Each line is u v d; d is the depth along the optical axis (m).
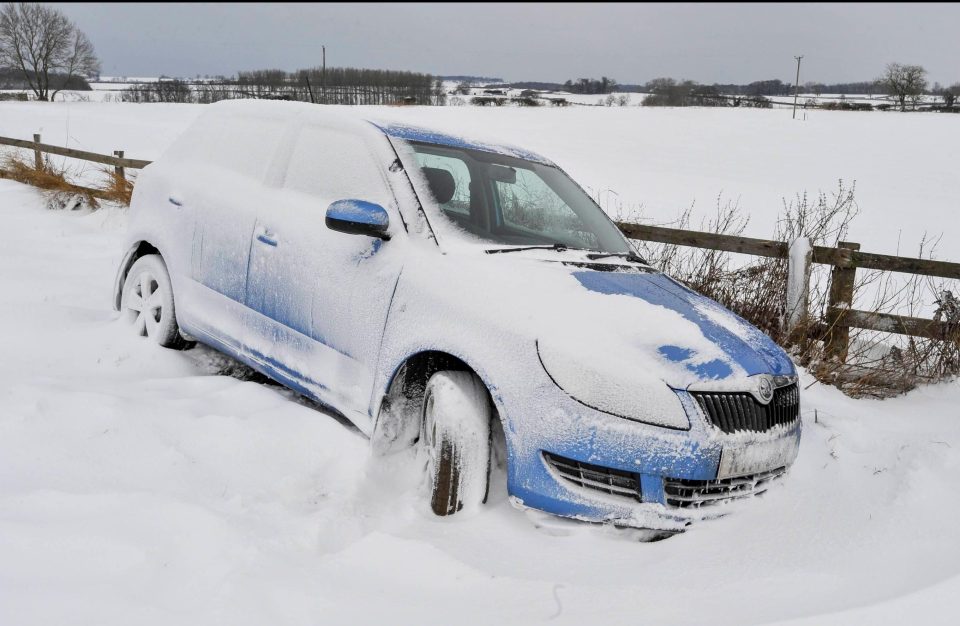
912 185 24.38
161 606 2.14
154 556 2.38
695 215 16.03
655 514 2.68
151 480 2.97
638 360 2.76
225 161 4.41
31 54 86.25
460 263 3.14
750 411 2.84
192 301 4.29
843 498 3.18
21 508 2.60
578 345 2.75
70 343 4.51
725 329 3.12
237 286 3.96
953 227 16.23
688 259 6.30
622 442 2.65
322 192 3.72
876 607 2.41
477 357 2.84
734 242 5.96
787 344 5.48
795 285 5.50
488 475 2.93
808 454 3.62
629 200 18.47
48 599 2.12
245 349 3.93
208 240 4.17
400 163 3.50
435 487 2.89
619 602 2.38
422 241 3.26
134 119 42.78
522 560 2.61
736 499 2.91
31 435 3.15
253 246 3.88
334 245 3.47
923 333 5.19
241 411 3.66
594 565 2.59
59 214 10.66
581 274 3.28
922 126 51.41
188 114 48.00
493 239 3.44
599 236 3.92
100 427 3.28
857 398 4.94
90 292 6.11
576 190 4.27
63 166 12.79
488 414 2.96
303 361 3.58
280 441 3.34
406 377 3.25
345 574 2.45
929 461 3.55
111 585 2.22
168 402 3.62
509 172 3.91
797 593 2.47
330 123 3.91
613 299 3.09
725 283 5.98
